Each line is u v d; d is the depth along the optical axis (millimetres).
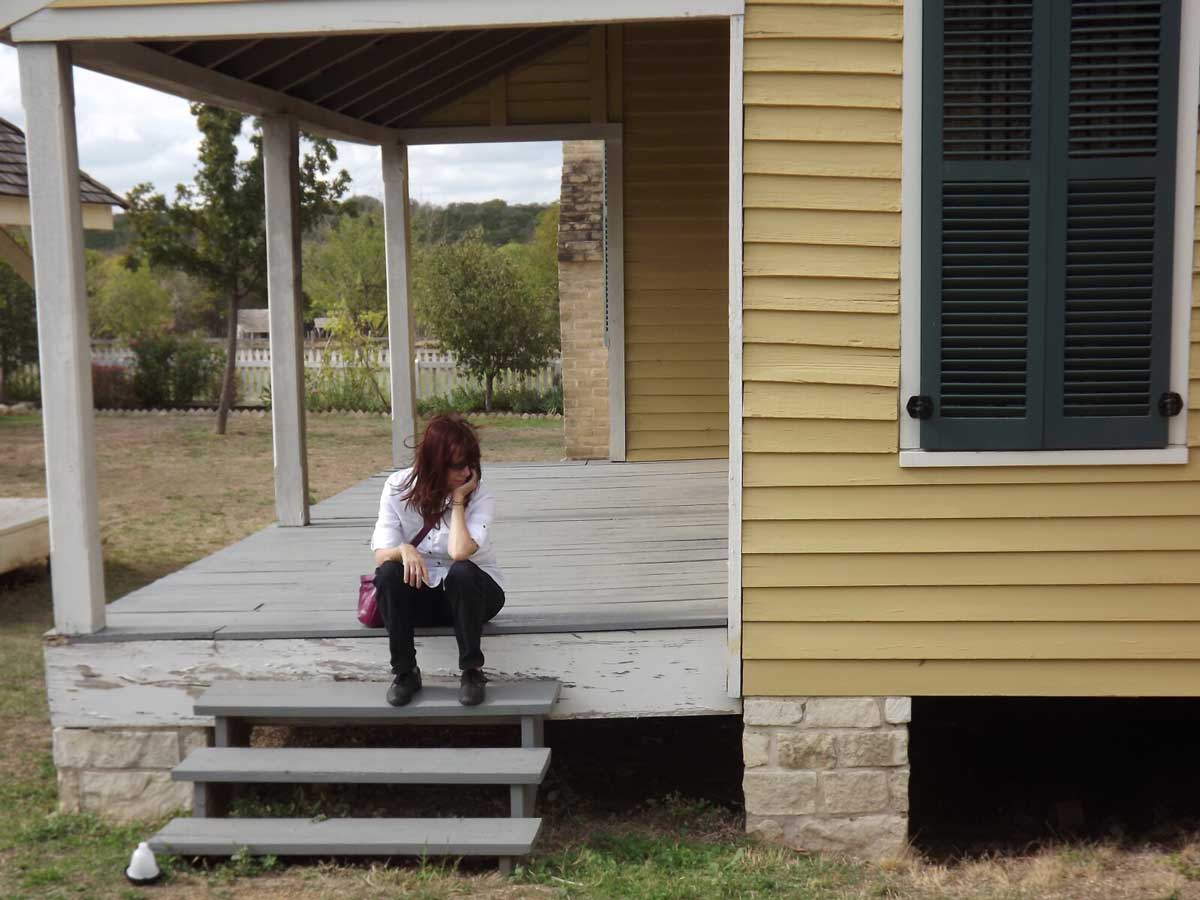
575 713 5055
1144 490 4742
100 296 31219
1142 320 4660
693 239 9469
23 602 9359
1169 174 4590
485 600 4875
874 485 4781
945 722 7156
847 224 4676
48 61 4832
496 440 18969
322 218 20859
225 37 4773
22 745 6258
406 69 7762
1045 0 4523
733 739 6609
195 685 5117
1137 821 5699
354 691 4969
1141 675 4801
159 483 15266
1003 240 4641
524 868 4598
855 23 4598
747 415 4758
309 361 24531
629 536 6961
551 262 28062
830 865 4852
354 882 4445
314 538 7180
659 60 9242
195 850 4535
